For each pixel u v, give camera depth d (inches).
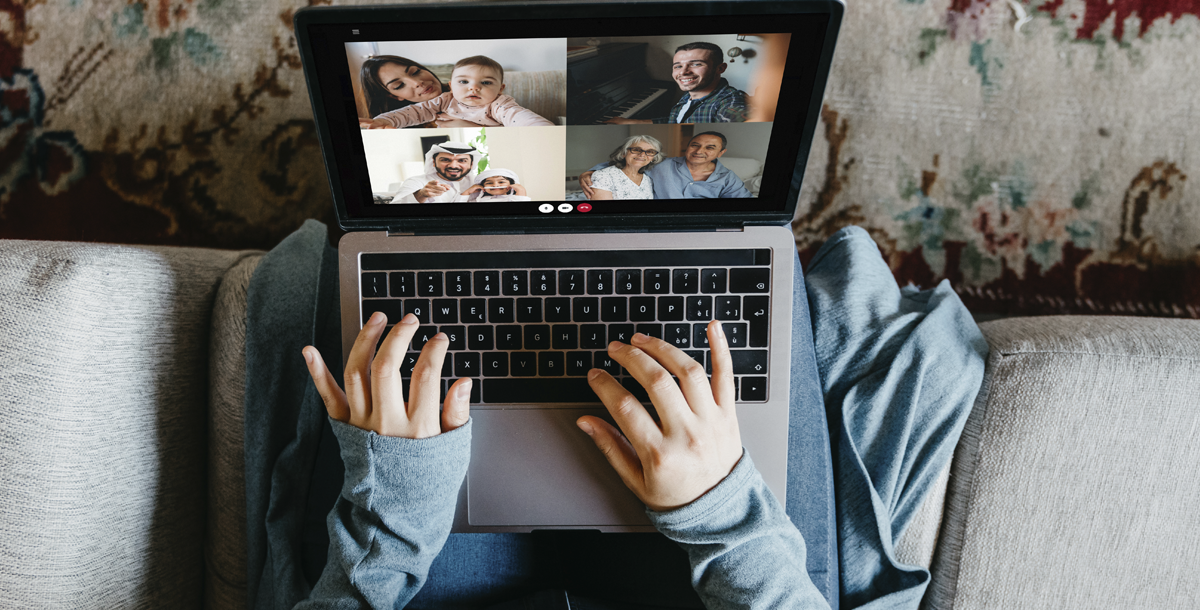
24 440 20.9
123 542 22.8
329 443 24.3
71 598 21.8
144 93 33.0
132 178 33.4
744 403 21.8
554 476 22.1
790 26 17.3
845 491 24.0
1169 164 31.9
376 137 18.8
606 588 24.5
